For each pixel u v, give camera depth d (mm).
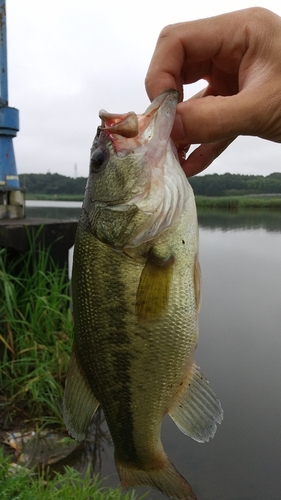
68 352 610
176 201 241
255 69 239
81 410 255
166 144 243
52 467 481
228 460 502
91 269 245
